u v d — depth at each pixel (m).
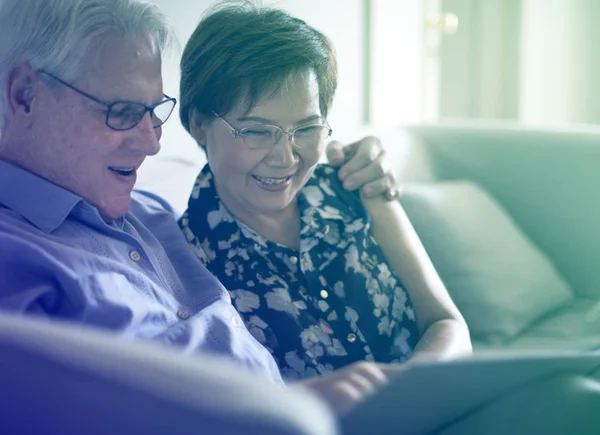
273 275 1.31
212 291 1.15
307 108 1.28
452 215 2.06
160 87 1.08
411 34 3.16
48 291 0.92
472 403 0.94
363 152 1.48
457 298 1.93
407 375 0.76
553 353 0.87
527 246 2.13
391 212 1.50
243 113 1.26
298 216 1.41
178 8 1.85
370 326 1.37
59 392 0.54
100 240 1.05
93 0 1.01
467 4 3.66
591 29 3.86
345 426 0.84
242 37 1.24
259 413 0.47
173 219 1.27
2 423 0.58
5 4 1.02
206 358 0.54
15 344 0.55
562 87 3.89
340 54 2.69
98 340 0.55
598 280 2.20
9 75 1.01
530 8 3.62
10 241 0.91
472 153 2.34
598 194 2.19
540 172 2.26
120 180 1.07
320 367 1.26
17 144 1.03
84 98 1.00
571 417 0.92
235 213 1.35
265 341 1.24
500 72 3.69
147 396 0.50
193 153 1.90
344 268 1.38
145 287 1.03
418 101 3.28
